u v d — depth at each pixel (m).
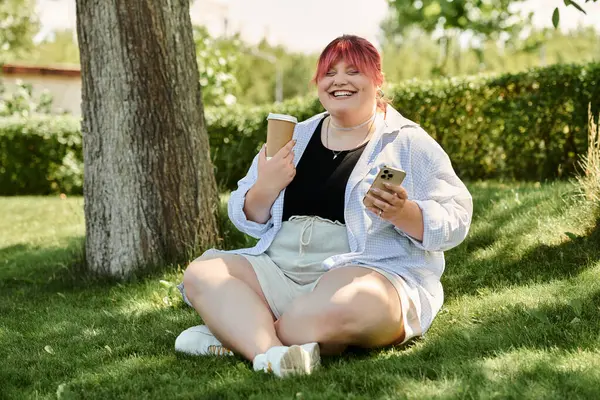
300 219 3.24
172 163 5.22
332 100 3.23
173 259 5.21
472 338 3.14
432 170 3.22
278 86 37.59
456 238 3.16
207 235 5.36
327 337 2.94
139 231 5.18
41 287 5.35
